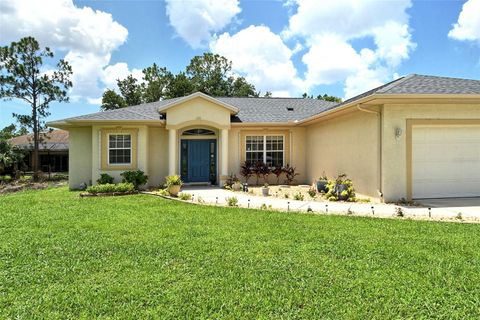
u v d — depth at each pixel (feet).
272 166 59.88
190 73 153.58
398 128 35.94
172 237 21.34
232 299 12.72
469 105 37.06
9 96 82.99
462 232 22.65
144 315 11.56
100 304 12.32
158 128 55.72
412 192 37.22
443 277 14.67
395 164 35.91
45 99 87.10
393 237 21.29
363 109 35.99
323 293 13.21
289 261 16.74
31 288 13.70
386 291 13.33
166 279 14.58
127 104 147.33
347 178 44.32
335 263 16.47
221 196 42.68
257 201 37.99
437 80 40.55
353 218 27.58
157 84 144.36
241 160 59.11
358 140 41.29
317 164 55.31
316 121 53.11
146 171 51.80
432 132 37.63
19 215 28.76
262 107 66.90
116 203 35.91
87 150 55.16
